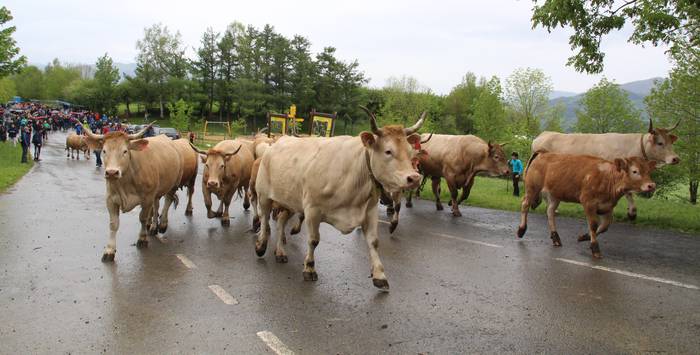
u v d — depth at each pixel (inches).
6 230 363.6
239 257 308.3
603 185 311.1
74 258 293.7
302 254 322.7
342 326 200.1
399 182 223.3
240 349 177.6
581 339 189.9
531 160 379.2
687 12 479.5
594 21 462.3
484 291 247.8
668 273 280.8
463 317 211.9
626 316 214.1
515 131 1037.2
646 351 179.8
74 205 485.1
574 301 233.1
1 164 848.9
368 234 249.6
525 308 223.5
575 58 486.0
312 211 257.1
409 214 497.4
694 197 834.8
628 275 276.2
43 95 4820.4
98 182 685.9
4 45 1055.0
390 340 187.3
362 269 287.3
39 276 257.4
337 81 2522.1
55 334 187.5
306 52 2655.0
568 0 431.5
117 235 358.9
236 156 417.4
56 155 1149.7
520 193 705.0
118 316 206.4
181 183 431.2
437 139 519.8
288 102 2571.4
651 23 431.8
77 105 4013.3
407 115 2178.9
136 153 307.0
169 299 228.2
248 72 2672.2
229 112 3110.2
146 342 182.1
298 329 196.5
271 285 252.8
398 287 253.4
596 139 507.2
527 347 182.4
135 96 3307.1
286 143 294.5
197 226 404.5
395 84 2807.6
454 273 280.1
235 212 475.2
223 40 2906.0
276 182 286.4
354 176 240.8
